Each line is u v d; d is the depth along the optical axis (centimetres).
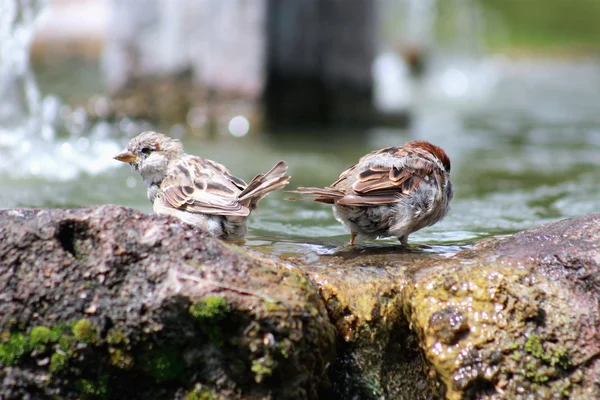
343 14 2452
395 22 3619
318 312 762
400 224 990
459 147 2044
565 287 798
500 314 785
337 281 839
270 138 2141
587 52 4397
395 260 902
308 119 2384
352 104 2517
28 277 735
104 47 3106
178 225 764
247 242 1019
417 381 825
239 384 732
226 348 729
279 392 735
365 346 826
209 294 723
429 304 802
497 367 767
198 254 749
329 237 1105
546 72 3906
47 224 750
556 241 845
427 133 2291
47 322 728
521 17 4822
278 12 2250
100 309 731
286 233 1130
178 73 2273
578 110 2803
